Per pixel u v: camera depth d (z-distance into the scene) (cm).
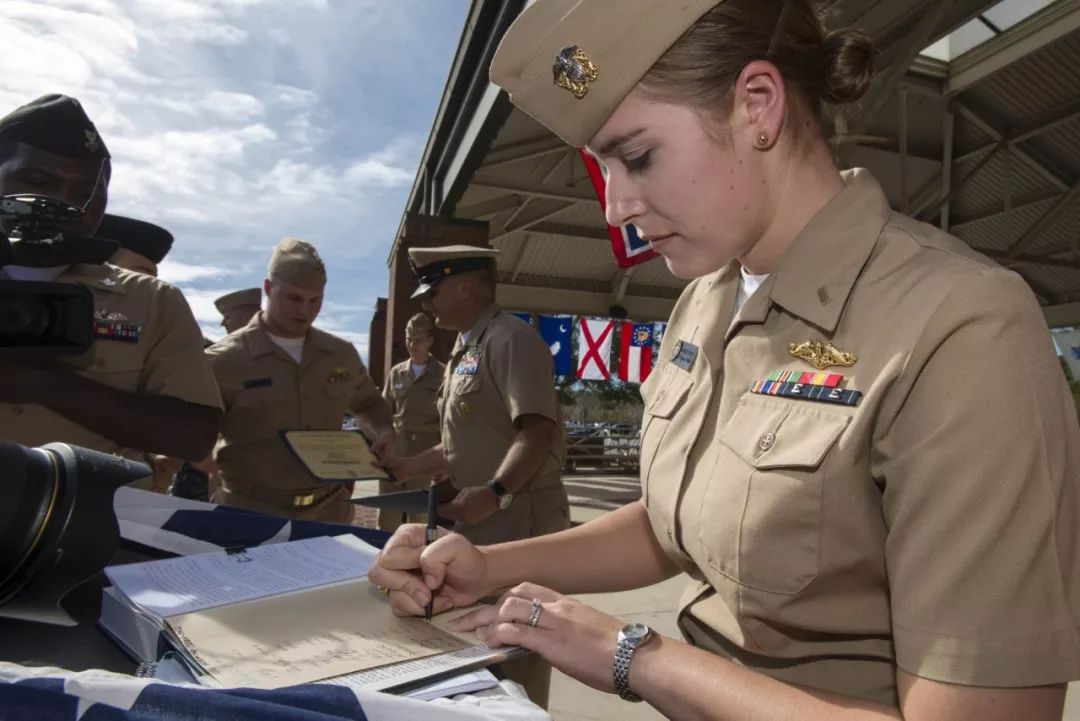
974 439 62
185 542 119
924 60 792
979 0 574
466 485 243
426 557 90
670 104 73
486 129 538
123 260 224
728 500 80
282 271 260
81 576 76
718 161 75
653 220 79
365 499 137
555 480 241
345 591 93
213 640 74
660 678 73
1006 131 866
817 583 75
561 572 105
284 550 108
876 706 65
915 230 78
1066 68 759
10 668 60
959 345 65
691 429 92
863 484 73
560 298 1291
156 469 288
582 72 73
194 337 175
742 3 74
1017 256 952
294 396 263
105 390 153
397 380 552
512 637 79
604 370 1299
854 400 73
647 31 71
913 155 924
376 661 71
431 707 57
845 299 77
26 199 94
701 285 111
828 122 85
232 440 257
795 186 81
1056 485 62
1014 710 60
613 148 77
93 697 55
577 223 1134
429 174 794
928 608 62
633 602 412
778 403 79
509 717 58
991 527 61
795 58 76
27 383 140
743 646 85
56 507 73
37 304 89
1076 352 1091
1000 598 60
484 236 720
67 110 141
